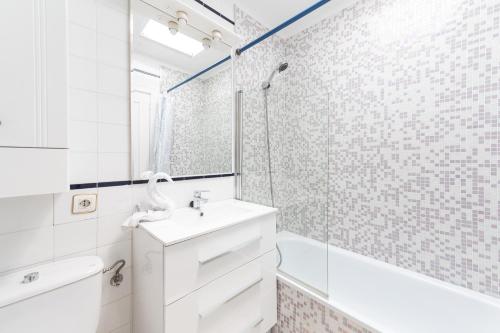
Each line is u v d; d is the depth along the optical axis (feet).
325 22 5.95
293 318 4.04
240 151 5.47
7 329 2.05
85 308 2.52
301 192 4.77
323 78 5.99
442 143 4.19
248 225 3.62
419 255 4.53
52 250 2.81
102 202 3.23
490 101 3.70
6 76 1.96
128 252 3.45
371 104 5.12
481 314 3.68
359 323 3.11
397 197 4.79
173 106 4.20
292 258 4.58
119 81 3.44
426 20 4.34
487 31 3.72
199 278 2.89
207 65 4.80
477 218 3.87
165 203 3.50
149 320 2.90
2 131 1.94
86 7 3.11
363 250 5.35
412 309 4.38
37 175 2.13
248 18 5.84
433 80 4.27
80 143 3.06
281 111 5.46
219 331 3.18
